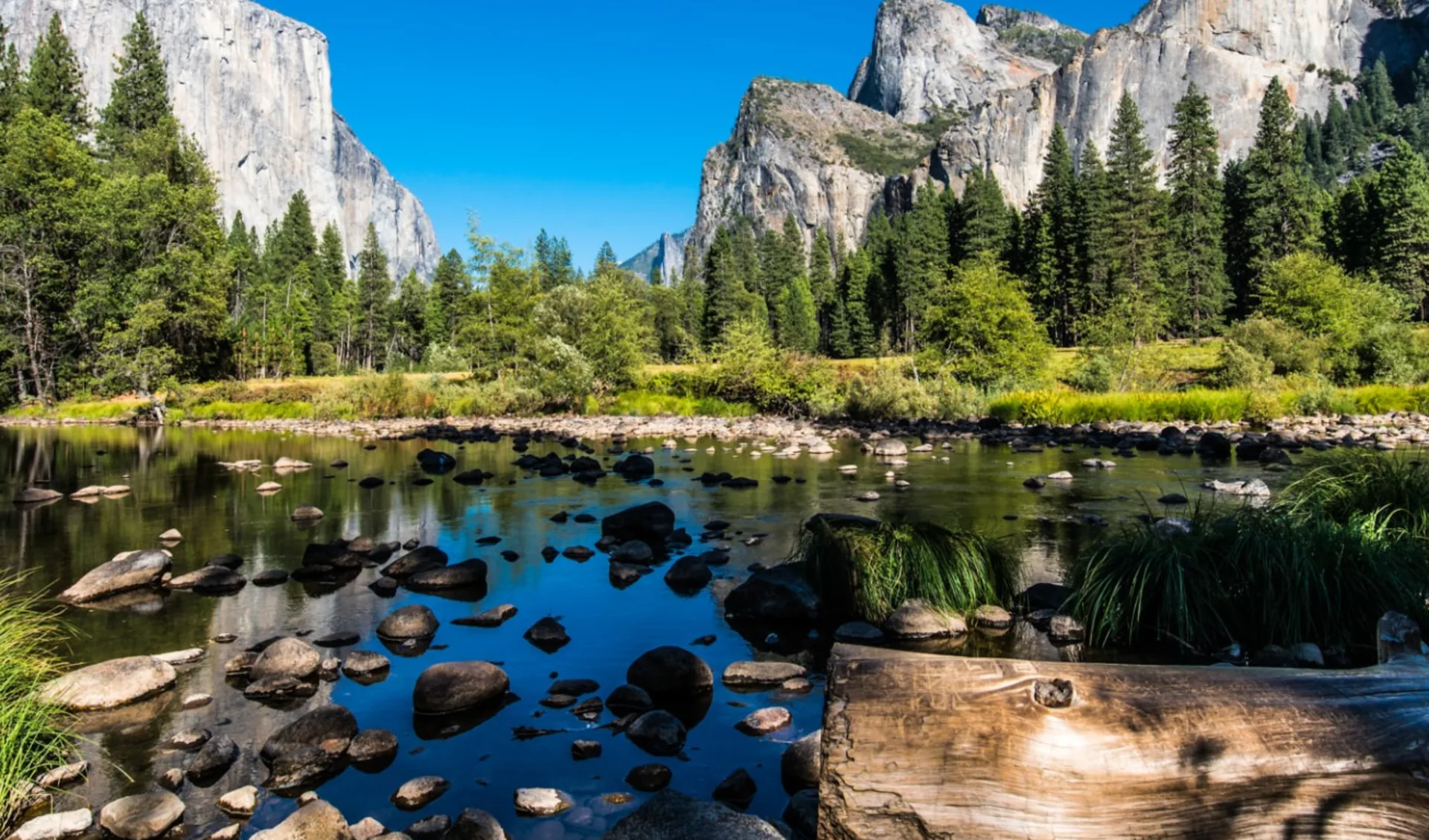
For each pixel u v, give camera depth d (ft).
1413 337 111.45
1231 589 18.13
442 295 289.74
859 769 6.40
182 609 22.11
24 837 10.66
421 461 54.08
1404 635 7.68
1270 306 135.74
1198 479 42.55
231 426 98.84
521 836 10.62
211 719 14.75
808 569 21.91
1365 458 24.07
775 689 16.11
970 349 114.21
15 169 123.24
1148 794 6.11
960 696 6.59
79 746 13.67
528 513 36.04
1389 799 6.00
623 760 12.89
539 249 303.48
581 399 106.73
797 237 375.45
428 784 11.88
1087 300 220.64
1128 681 6.68
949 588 20.33
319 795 11.92
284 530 33.12
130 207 134.31
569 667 17.33
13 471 54.03
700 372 113.70
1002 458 54.54
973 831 6.15
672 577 24.03
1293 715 6.35
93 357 127.34
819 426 83.10
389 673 17.04
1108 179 223.71
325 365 246.06
